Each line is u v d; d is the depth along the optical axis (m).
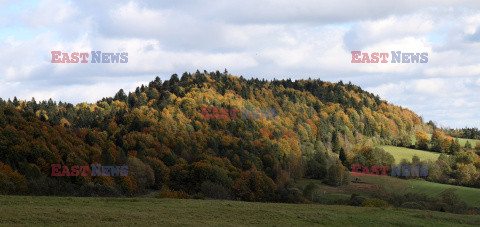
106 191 118.00
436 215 62.03
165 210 53.72
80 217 45.72
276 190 145.38
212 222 47.94
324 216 56.22
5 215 43.59
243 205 61.97
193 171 145.50
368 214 61.00
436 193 152.12
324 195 153.00
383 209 66.31
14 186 105.88
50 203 54.12
